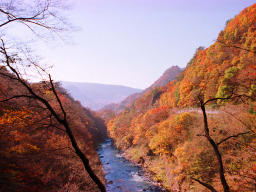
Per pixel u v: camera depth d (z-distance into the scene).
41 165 12.74
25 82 5.72
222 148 19.00
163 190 22.31
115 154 49.44
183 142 25.05
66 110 8.23
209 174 18.00
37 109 6.72
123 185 25.08
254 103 18.59
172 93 79.62
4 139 7.08
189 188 19.11
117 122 75.69
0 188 4.34
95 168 25.34
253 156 15.56
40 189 5.79
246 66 17.42
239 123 18.83
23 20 4.56
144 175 29.11
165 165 28.97
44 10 4.54
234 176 15.02
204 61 53.34
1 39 4.71
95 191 16.47
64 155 17.78
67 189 13.48
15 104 6.15
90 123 76.88
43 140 14.08
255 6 41.88
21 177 5.42
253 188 12.34
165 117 42.81
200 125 24.39
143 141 43.69
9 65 5.09
